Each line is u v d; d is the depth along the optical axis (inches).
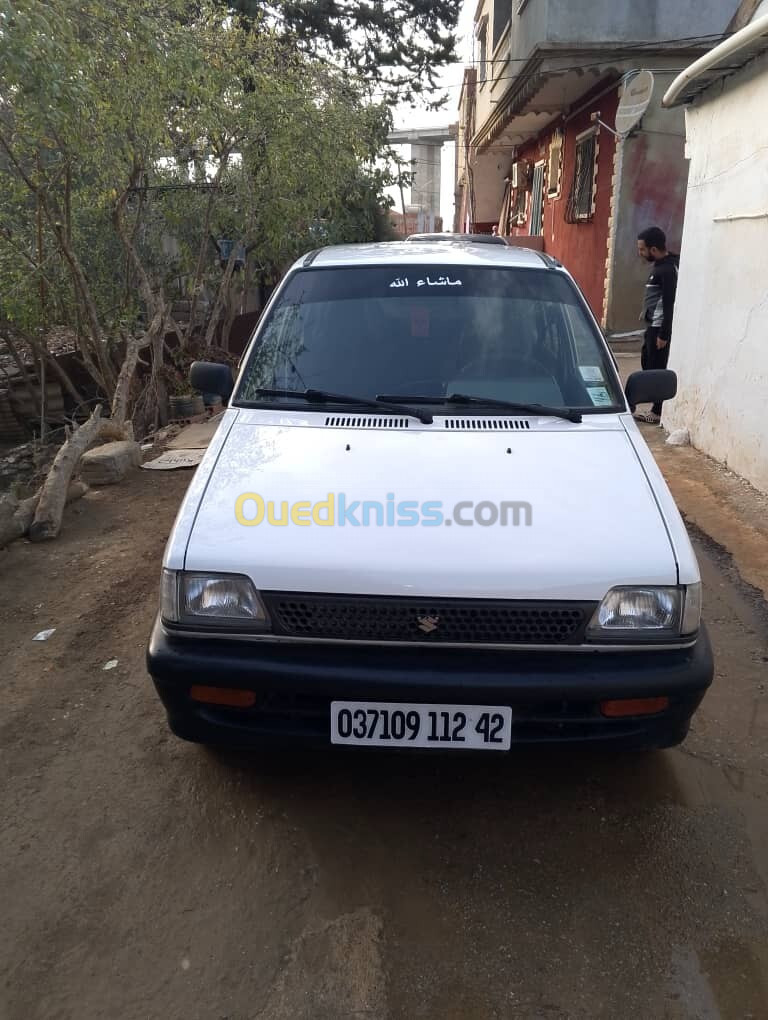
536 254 150.6
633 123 395.9
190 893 89.0
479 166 874.8
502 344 127.3
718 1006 76.1
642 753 112.3
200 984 78.4
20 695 126.8
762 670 133.1
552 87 467.5
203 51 300.5
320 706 90.4
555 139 582.2
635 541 90.6
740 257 221.1
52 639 144.3
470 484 98.5
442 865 92.8
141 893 89.0
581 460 105.0
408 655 87.8
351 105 420.5
